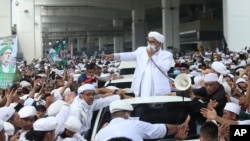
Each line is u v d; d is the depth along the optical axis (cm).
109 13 9894
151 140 638
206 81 718
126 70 1677
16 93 963
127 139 443
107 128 518
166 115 721
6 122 653
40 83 1336
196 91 760
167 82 811
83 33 10488
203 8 8175
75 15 9412
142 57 816
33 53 6081
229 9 2927
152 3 7662
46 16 10000
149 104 738
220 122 587
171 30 6141
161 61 802
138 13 7794
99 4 7581
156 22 10456
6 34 4081
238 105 701
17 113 704
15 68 1426
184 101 738
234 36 2920
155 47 802
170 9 6147
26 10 6069
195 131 693
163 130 587
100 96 797
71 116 672
